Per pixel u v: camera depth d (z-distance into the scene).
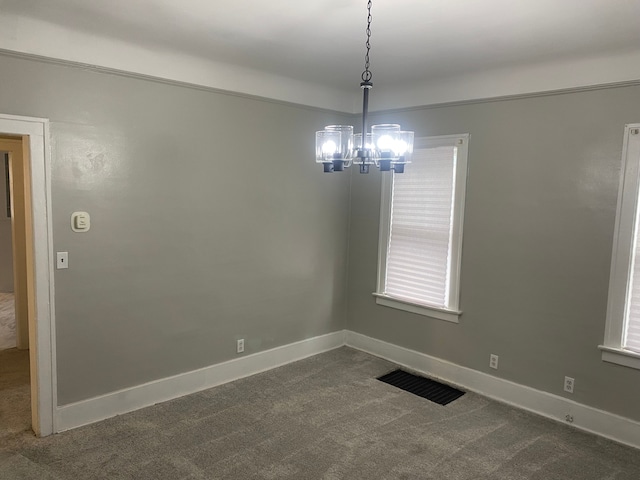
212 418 3.26
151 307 3.39
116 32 2.87
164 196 3.37
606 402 3.17
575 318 3.28
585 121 3.16
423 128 4.05
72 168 2.93
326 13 2.47
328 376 4.06
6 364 4.13
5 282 7.11
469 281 3.84
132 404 3.34
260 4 2.38
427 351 4.16
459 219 3.85
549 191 3.36
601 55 3.03
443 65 3.42
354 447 2.94
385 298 4.43
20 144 4.30
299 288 4.38
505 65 3.38
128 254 3.23
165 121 3.32
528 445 3.03
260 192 3.96
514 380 3.62
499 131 3.58
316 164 4.37
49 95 2.81
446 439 3.07
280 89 3.95
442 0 2.26
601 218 3.13
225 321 3.84
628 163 2.99
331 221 4.59
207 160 3.58
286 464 2.74
